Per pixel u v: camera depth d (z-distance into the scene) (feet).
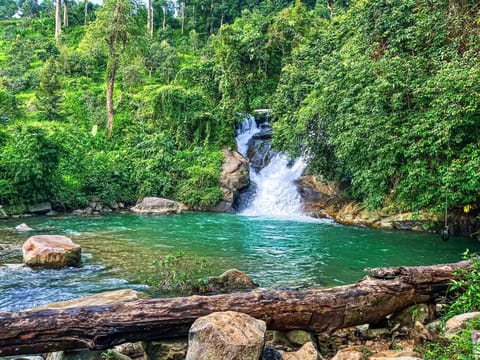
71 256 32.04
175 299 15.64
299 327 17.01
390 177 49.24
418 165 44.37
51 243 32.76
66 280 28.09
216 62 108.99
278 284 28.63
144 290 26.08
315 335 17.94
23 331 13.47
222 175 77.51
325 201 67.77
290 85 73.61
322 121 61.26
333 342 18.02
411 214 51.85
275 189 75.97
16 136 66.28
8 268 30.60
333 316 17.28
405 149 45.06
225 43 103.71
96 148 85.25
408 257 37.70
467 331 14.51
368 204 52.54
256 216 66.33
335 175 65.77
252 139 90.38
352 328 19.40
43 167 62.54
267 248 41.32
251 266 33.88
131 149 84.89
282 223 58.70
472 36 44.04
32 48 150.20
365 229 53.88
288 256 37.78
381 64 47.60
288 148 69.10
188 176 78.23
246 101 102.73
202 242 43.75
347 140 49.47
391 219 54.29
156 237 46.06
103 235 46.44
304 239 46.44
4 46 166.20
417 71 45.65
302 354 15.06
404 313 18.89
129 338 14.71
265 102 101.60
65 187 68.28
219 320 14.07
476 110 39.68
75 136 82.79
